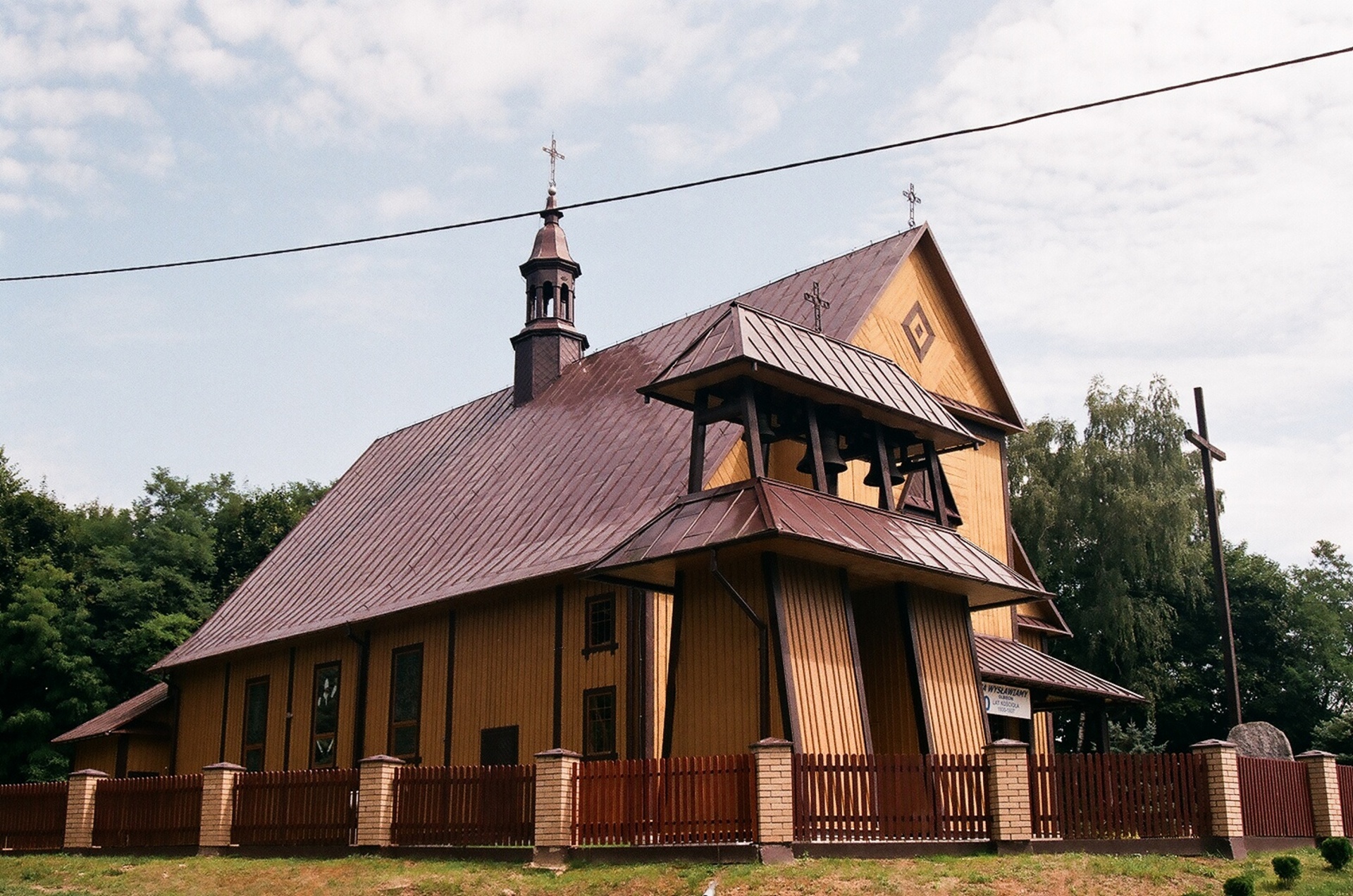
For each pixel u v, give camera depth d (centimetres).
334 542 3841
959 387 3138
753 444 2003
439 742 2908
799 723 1853
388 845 2069
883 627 2170
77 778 2577
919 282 3073
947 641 2216
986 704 2480
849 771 1750
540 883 1742
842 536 1936
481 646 2875
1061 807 1828
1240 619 4925
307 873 1994
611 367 3538
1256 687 4875
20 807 2677
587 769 1852
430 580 3112
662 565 2000
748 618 1938
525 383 3784
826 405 2183
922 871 1636
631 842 1788
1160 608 4759
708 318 3375
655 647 2469
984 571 2166
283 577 3872
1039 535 4859
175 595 5519
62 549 5328
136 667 5009
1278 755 2756
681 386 2098
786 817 1688
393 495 3853
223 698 3666
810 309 2994
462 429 3938
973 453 3147
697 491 2086
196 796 2377
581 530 2823
